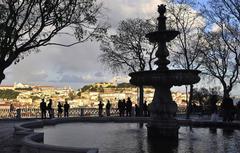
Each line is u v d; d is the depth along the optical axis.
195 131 19.20
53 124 24.06
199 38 44.00
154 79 14.73
